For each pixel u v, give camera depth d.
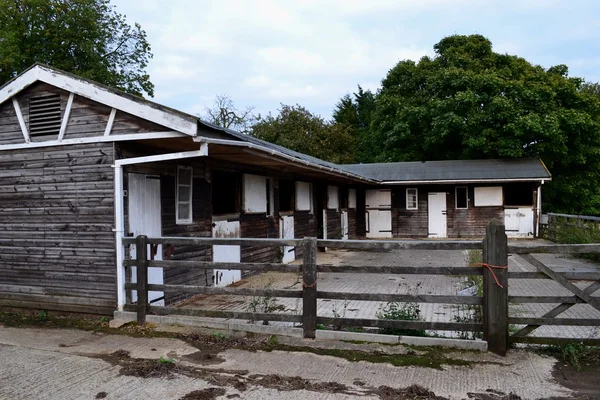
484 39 25.25
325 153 33.00
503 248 4.30
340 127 34.81
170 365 4.11
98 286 5.73
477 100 21.17
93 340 4.90
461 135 22.09
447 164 20.05
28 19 19.25
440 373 3.89
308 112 35.03
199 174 7.51
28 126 6.17
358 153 35.03
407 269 4.53
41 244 6.09
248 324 5.02
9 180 6.28
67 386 3.67
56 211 5.99
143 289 5.38
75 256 5.87
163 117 5.24
